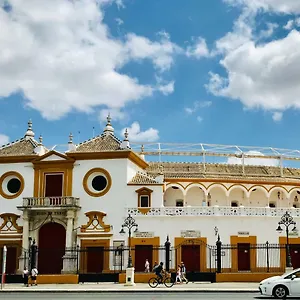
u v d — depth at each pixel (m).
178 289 36.62
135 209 54.75
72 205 54.50
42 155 57.47
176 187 62.44
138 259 53.62
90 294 35.25
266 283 30.42
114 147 57.62
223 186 62.19
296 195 66.12
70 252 53.66
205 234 53.50
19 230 56.12
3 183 58.31
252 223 53.94
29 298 32.22
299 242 54.25
